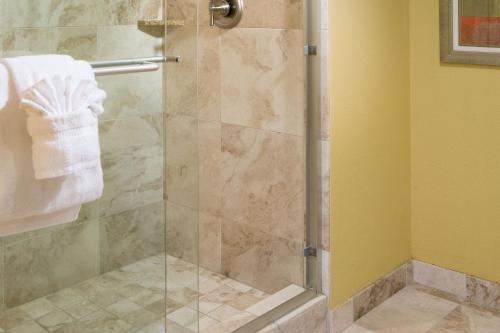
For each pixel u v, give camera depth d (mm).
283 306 2369
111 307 1768
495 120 2514
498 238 2574
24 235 1558
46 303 1621
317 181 2398
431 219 2783
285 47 2396
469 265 2684
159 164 1849
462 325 2500
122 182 1756
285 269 2521
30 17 1503
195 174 1964
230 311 2402
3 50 1461
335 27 2320
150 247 1854
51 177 1414
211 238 2750
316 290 2463
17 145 1443
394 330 2482
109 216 1736
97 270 1725
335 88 2354
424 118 2729
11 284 1549
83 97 1467
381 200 2654
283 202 2496
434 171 2738
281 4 2381
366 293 2613
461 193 2664
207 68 2631
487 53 2475
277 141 2480
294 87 2398
